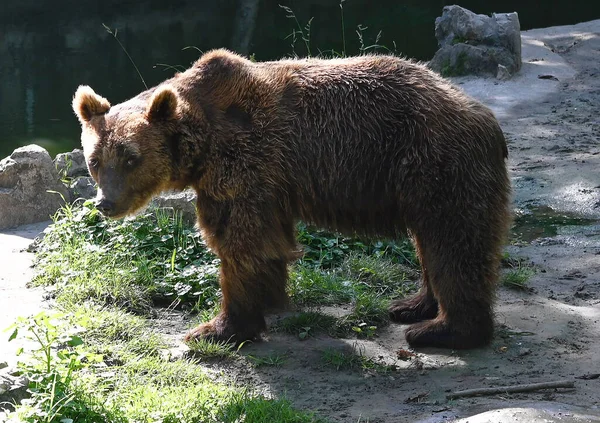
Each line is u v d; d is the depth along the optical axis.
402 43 24.91
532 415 7.08
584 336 9.27
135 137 8.70
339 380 8.48
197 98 9.04
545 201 13.63
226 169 8.93
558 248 11.93
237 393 7.90
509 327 9.51
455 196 8.66
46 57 25.91
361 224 9.32
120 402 7.62
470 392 7.95
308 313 9.76
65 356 7.70
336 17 29.17
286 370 8.73
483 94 19.08
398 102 8.92
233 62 9.30
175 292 10.30
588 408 7.49
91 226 11.56
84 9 31.70
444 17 20.83
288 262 9.55
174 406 7.57
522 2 31.22
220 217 9.05
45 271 10.58
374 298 10.10
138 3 32.56
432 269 8.88
